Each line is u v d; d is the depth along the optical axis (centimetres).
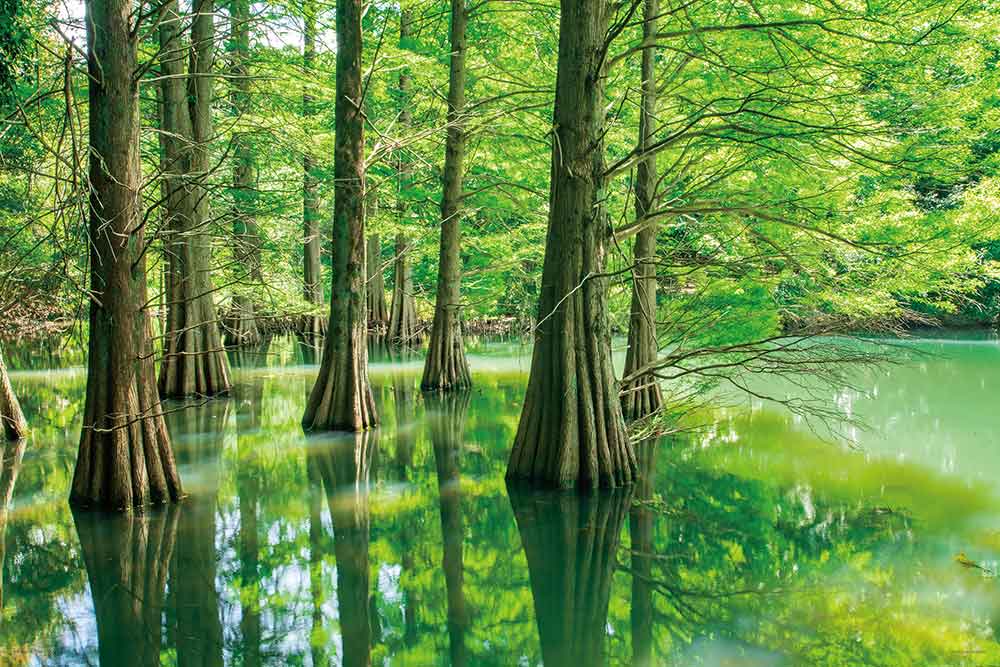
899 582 561
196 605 516
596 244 787
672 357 877
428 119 1591
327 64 1523
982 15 918
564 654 467
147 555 598
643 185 1109
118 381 679
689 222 1125
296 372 1802
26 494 741
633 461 819
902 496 775
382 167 1734
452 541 650
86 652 448
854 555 619
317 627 489
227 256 1529
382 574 578
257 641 467
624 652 468
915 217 1075
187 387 1345
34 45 686
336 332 1097
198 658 443
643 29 1087
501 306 2539
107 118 639
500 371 1820
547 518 705
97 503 690
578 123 762
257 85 1327
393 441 1028
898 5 849
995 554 614
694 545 648
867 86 942
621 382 877
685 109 1164
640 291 1110
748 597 545
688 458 953
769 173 1091
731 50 1055
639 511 728
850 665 440
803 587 559
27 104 596
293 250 1441
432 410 1273
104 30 630
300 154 1271
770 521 707
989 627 488
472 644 477
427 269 2823
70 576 556
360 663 446
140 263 690
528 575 586
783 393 1459
